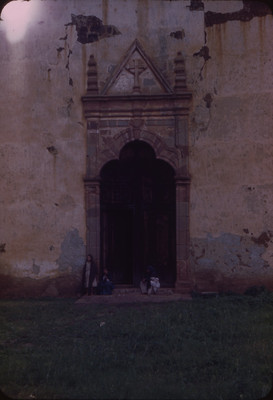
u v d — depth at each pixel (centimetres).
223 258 1518
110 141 1584
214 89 1548
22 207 1570
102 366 791
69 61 1591
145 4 1591
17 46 1594
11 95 1590
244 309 1252
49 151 1579
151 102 1579
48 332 1059
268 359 825
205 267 1530
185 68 1568
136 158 1661
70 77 1590
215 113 1545
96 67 1588
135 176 1658
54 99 1585
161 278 1631
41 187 1573
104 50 1595
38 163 1575
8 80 1593
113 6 1598
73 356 839
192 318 1129
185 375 756
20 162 1576
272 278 1487
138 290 1598
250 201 1510
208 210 1538
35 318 1206
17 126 1584
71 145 1583
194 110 1562
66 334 1034
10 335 1033
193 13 1570
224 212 1526
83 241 1563
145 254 1648
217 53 1547
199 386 704
